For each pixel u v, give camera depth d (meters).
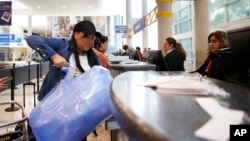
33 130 1.12
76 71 1.71
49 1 14.05
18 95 6.62
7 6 9.52
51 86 1.66
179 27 10.28
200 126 0.39
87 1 14.41
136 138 0.42
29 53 13.95
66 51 1.76
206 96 0.66
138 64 2.62
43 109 1.16
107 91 1.16
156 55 2.82
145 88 0.77
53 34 20.80
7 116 4.18
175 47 3.54
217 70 1.45
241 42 1.29
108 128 1.33
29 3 14.52
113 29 24.67
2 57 12.18
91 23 1.79
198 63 7.04
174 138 0.34
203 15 6.96
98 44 3.12
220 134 0.36
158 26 7.39
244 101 0.59
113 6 16.84
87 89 1.17
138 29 15.44
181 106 0.53
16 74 8.10
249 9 5.50
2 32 18.19
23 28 22.12
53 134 1.08
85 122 1.09
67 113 1.10
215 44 2.14
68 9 16.59
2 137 1.16
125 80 0.99
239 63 1.31
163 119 0.42
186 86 0.71
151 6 14.49
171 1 7.33
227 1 6.46
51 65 1.72
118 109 0.54
